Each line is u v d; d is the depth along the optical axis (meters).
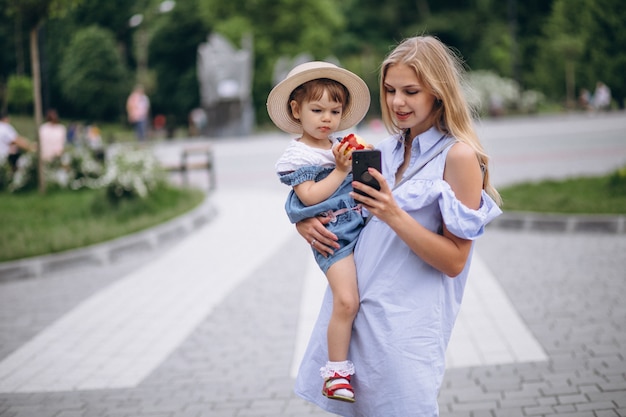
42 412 4.28
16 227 10.06
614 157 15.59
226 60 30.77
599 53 12.41
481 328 5.31
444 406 4.03
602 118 27.92
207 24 48.44
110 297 6.88
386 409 2.43
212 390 4.48
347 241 2.58
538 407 3.92
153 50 49.34
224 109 30.84
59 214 11.09
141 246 9.04
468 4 54.25
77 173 13.64
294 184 2.57
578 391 4.08
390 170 2.62
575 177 12.19
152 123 46.34
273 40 46.03
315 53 46.31
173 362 5.03
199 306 6.38
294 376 4.64
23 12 12.06
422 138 2.52
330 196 2.56
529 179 12.41
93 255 8.46
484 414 3.88
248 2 45.56
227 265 7.93
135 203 11.30
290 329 5.59
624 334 4.95
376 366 2.45
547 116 33.66
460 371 4.53
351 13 53.66
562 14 14.57
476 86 37.06
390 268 2.48
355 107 2.74
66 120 47.66
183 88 48.62
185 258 8.45
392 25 53.91
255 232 9.80
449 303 2.52
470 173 2.40
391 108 2.53
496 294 6.15
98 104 46.16
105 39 46.16
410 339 2.41
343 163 2.48
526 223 8.93
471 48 53.50
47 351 5.41
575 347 4.78
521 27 52.03
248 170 17.39
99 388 4.62
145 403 4.34
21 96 39.47
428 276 2.46
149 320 6.06
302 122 2.63
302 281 7.02
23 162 13.52
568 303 5.75
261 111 45.09
